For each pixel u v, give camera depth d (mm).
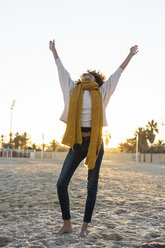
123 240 2836
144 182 9055
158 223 3527
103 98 2939
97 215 3926
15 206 4633
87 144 2771
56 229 3184
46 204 4754
